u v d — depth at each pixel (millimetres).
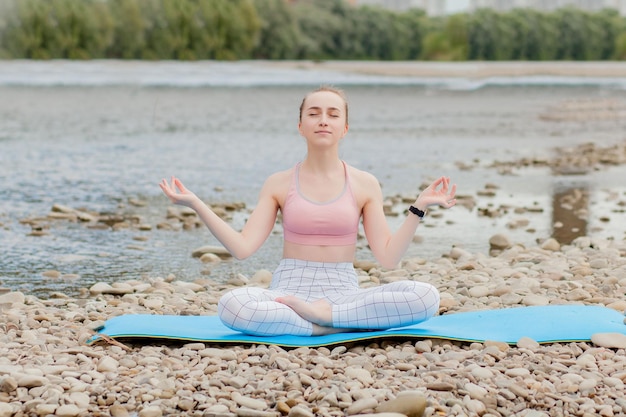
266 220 4621
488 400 3480
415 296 4344
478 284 5660
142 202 9023
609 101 22188
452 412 3369
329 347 4238
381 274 6172
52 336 4418
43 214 8414
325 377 3752
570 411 3432
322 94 4562
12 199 9141
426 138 14883
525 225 8078
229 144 13773
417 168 11484
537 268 6152
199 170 11195
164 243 7348
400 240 4434
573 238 7508
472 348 4172
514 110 20359
